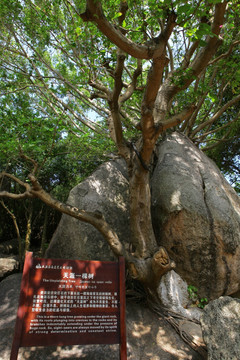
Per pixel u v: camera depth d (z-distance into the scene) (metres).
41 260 4.08
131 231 6.10
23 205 10.16
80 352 4.62
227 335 3.96
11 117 6.80
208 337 4.15
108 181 8.05
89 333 3.84
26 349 4.59
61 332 3.75
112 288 4.22
